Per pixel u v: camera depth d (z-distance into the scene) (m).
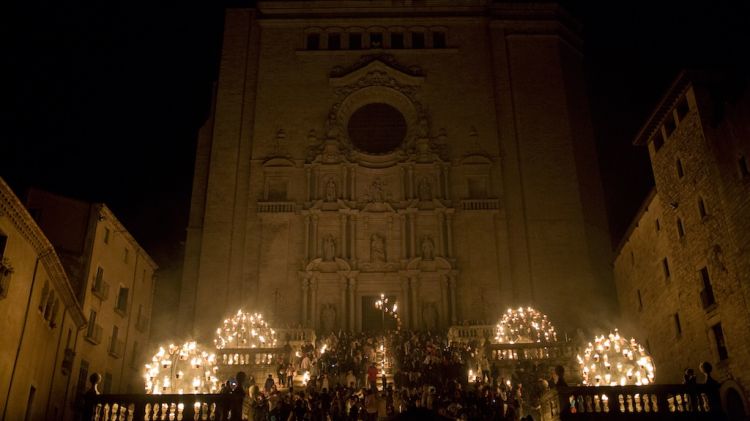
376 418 30.17
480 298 55.06
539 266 55.91
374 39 63.62
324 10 63.72
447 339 49.78
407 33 63.38
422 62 62.31
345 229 56.59
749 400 31.39
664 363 41.38
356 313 54.69
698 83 35.66
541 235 56.78
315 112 60.69
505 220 57.16
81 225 40.66
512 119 60.41
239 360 41.66
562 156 59.19
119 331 45.78
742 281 31.73
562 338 53.53
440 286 55.31
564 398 26.86
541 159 59.09
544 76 61.75
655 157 40.59
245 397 28.34
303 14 63.66
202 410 26.86
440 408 29.58
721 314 33.66
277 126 60.16
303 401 29.50
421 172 58.59
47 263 31.33
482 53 62.56
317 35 63.59
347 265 55.38
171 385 31.75
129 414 26.81
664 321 41.09
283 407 29.31
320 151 59.06
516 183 58.47
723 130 33.06
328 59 62.34
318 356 43.22
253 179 58.44
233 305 54.81
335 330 54.06
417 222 57.12
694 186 36.09
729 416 33.09
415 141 59.31
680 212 37.72
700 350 35.97
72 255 39.59
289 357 41.44
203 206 58.84
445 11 63.72
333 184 58.22
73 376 38.22
